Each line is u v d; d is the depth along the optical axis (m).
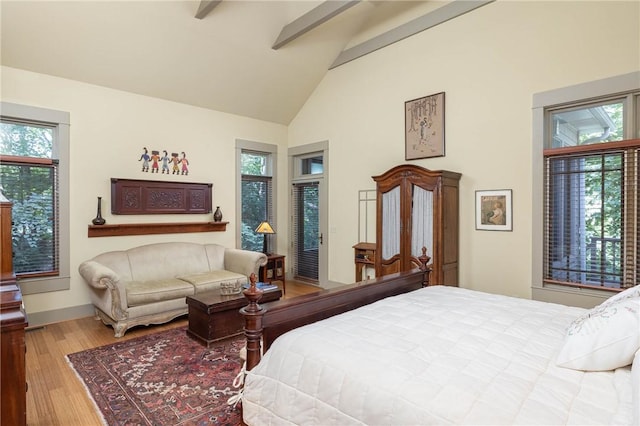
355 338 1.65
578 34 3.35
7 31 3.47
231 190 5.58
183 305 4.04
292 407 1.48
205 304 3.29
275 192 6.17
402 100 4.72
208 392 2.47
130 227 4.53
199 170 5.22
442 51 4.32
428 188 4.01
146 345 3.32
